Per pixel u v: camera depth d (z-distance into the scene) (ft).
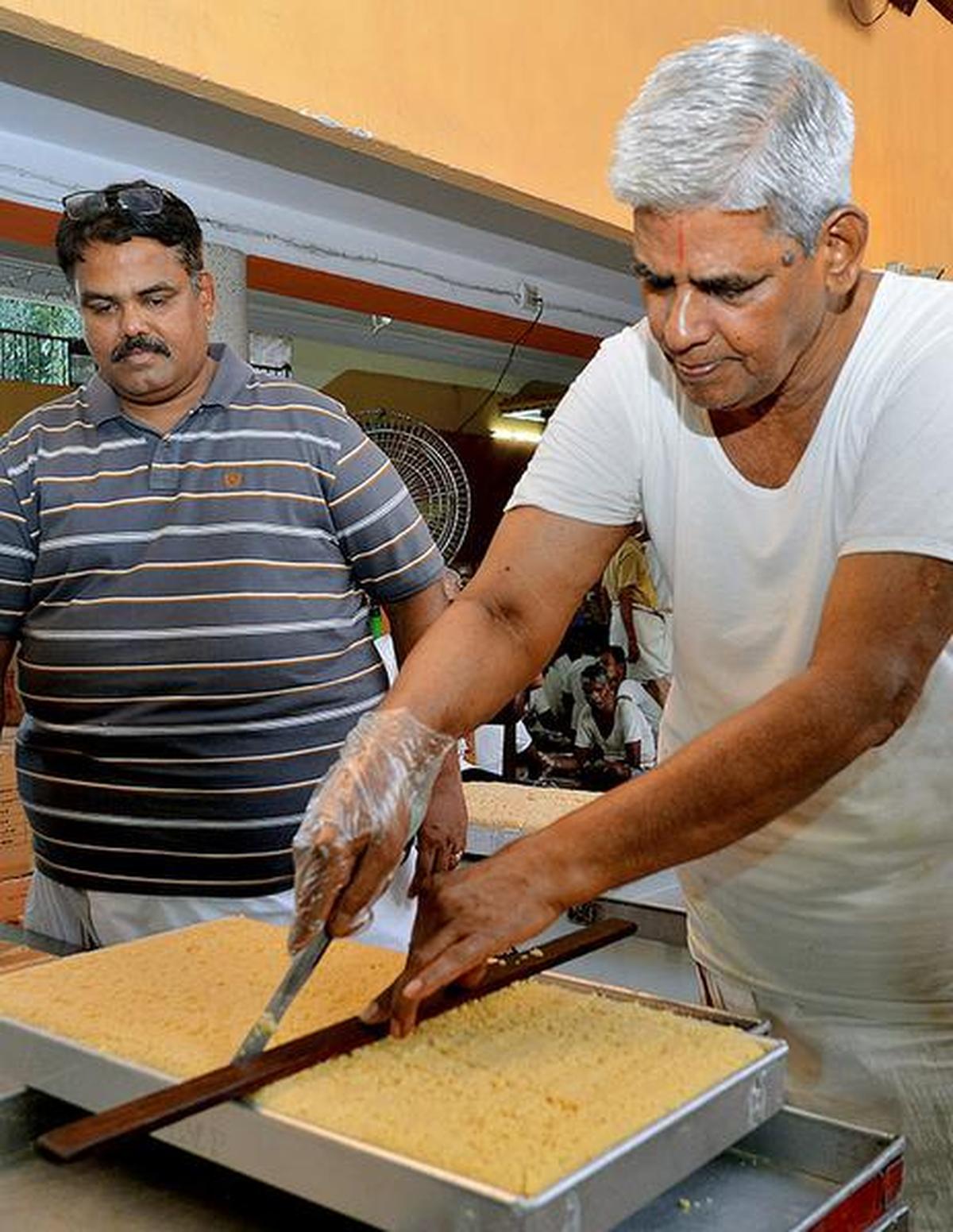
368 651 5.85
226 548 5.34
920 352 3.58
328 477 5.55
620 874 3.31
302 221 12.70
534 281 15.66
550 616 4.35
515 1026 3.25
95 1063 3.09
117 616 5.33
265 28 7.23
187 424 5.41
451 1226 2.47
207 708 5.31
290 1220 2.97
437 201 12.39
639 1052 3.08
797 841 4.38
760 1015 4.79
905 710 3.40
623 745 17.26
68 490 5.36
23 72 8.87
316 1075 2.94
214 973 3.63
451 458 11.32
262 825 5.39
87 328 5.29
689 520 4.22
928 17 13.32
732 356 3.34
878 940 4.42
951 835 4.23
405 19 8.12
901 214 12.99
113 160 10.92
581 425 4.33
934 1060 4.54
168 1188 3.10
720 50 3.28
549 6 9.22
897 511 3.43
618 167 3.32
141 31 6.57
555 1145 2.59
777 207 3.17
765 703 3.34
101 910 5.52
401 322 17.75
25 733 5.71
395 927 5.77
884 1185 2.99
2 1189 3.10
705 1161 2.83
